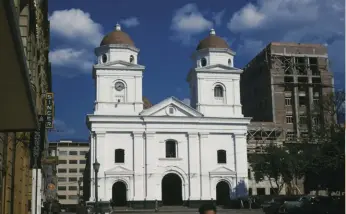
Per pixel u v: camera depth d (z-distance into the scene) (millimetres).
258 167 65875
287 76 91875
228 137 66562
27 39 24109
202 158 65125
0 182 16734
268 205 44406
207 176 64875
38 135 29422
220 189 66438
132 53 66938
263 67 94688
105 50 66500
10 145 19859
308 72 93062
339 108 51719
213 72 67750
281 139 87125
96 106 64250
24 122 14219
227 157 66000
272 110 89812
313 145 56219
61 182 141625
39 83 37406
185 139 65562
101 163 62625
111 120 63625
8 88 11133
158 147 64688
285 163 61875
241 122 66625
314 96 92188
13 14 7574
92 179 61969
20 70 9977
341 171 43156
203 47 69000
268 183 82438
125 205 63719
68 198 140750
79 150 143375
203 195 64188
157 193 63406
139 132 64312
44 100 44000
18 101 12156
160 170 64062
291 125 89625
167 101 65562
